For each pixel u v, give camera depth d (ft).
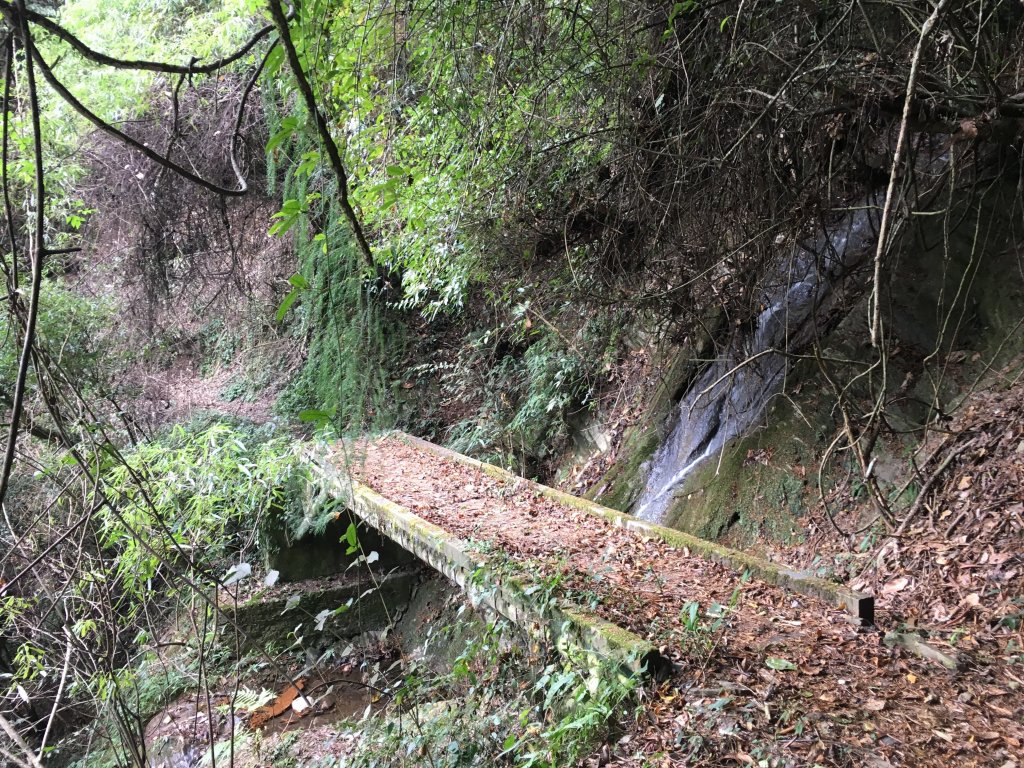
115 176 26.89
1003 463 13.47
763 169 13.12
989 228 15.12
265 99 6.36
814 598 11.84
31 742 13.64
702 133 12.57
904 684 9.30
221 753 14.49
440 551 14.84
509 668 12.48
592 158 15.14
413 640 22.40
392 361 7.44
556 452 26.99
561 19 12.57
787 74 11.76
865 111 12.28
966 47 10.16
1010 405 14.15
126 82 23.35
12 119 18.84
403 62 12.20
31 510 14.20
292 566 23.04
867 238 18.26
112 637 8.09
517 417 27.86
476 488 19.16
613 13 12.68
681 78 12.58
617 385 25.00
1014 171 15.58
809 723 8.43
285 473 19.85
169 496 16.90
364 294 5.80
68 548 8.57
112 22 22.91
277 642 21.62
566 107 14.47
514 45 12.41
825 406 16.97
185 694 17.72
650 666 9.59
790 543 16.12
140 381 28.35
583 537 15.19
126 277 28.99
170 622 19.22
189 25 23.56
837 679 9.43
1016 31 12.19
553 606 11.32
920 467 14.57
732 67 11.75
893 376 16.22
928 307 16.44
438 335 33.40
